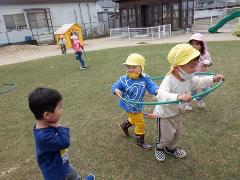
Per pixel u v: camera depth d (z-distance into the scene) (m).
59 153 2.05
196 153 3.42
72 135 4.20
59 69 10.20
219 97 5.26
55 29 28.41
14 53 18.95
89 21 31.38
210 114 4.54
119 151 3.62
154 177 3.02
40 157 2.01
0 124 4.93
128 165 3.29
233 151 3.41
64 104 5.72
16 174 3.31
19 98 6.59
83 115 5.00
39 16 27.08
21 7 25.78
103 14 33.91
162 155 3.33
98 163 3.38
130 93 3.36
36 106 1.88
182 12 22.41
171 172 3.09
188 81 2.88
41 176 3.23
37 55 17.00
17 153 3.81
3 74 10.44
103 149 3.71
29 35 26.11
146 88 3.36
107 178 3.07
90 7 31.20
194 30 23.81
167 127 3.08
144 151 3.58
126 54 12.41
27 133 4.45
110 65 9.88
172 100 2.66
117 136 4.06
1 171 3.40
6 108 5.86
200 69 4.58
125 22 25.89
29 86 7.83
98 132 4.24
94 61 11.24
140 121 3.51
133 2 23.94
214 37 17.00
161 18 22.47
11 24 25.38
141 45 15.66
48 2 27.55
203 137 3.79
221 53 10.06
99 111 5.14
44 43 25.20
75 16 29.97
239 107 4.73
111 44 19.16
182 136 3.86
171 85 2.84
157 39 19.38
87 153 3.63
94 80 7.71
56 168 2.04
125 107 3.47
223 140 3.69
